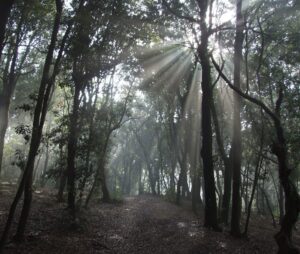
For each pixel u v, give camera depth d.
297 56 22.09
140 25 19.17
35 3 16.17
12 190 27.66
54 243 13.88
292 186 11.51
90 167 20.05
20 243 13.05
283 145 11.89
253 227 27.41
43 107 12.36
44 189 32.91
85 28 15.73
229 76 28.42
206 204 21.00
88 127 20.50
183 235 18.39
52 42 12.57
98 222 19.56
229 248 16.80
